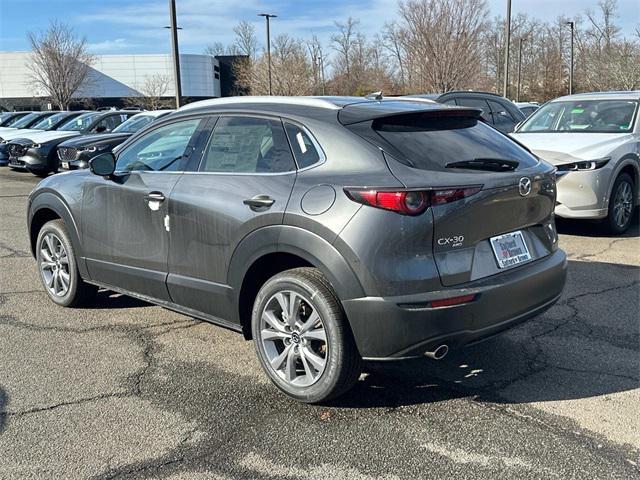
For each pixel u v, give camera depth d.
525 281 3.55
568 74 48.47
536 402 3.58
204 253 3.98
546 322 4.83
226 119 4.11
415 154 3.42
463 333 3.29
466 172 3.40
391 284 3.16
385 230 3.16
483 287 3.33
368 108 3.73
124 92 65.38
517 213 3.61
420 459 3.01
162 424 3.37
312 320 3.45
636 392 3.69
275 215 3.52
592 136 8.00
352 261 3.21
